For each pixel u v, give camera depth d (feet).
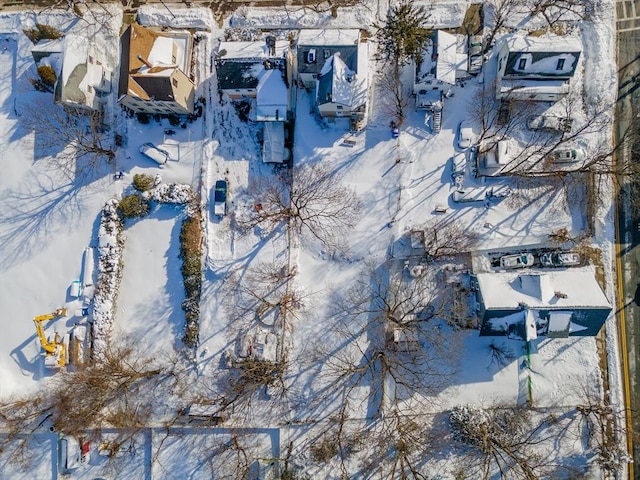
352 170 162.91
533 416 155.33
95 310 164.14
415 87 155.74
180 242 164.76
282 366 158.81
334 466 157.89
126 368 162.61
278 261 162.71
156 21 168.04
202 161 165.99
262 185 165.17
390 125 162.20
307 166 163.43
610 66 159.22
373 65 163.12
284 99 155.33
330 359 159.33
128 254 166.81
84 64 159.22
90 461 163.73
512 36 153.58
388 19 160.35
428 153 161.58
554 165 158.30
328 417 159.02
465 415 152.46
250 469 159.02
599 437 153.48
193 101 165.89
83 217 167.73
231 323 162.20
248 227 164.04
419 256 159.33
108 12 168.45
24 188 169.48
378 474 156.87
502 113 160.15
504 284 145.59
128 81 148.97
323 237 161.89
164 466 161.68
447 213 160.56
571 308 138.51
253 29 166.71
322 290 161.17
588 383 155.53
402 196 160.97
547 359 156.66
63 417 160.25
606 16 160.04
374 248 160.66
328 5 165.68
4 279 167.94
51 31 164.04
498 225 159.22
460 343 157.07
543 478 152.97
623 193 158.30
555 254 156.56
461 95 161.58
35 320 160.45
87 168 168.04
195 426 160.76
